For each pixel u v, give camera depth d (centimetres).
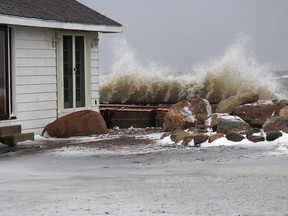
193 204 1289
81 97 3042
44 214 1216
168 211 1224
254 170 1716
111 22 3114
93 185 1557
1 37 2600
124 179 1639
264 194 1379
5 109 2616
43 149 2308
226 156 1980
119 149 2238
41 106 2797
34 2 2830
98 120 2755
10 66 2642
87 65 3064
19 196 1422
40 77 2792
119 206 1280
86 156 2100
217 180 1573
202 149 2142
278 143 2161
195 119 2630
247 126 2302
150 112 3142
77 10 3025
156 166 1852
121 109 3216
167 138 2428
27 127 2722
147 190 1459
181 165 1852
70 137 2669
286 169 1722
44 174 1759
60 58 2898
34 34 2756
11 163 1988
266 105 2520
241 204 1278
